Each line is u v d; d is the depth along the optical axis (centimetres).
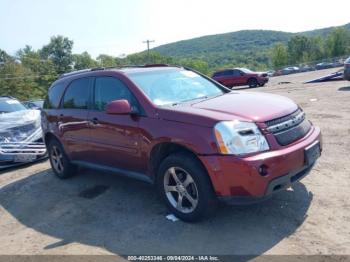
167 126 429
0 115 888
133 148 477
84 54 9931
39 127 855
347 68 1577
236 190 381
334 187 491
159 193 457
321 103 1198
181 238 404
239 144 378
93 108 550
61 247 418
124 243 409
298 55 11144
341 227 391
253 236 392
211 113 409
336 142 699
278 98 480
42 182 667
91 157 567
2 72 6831
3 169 816
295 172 400
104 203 526
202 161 393
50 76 8456
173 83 520
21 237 457
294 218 419
